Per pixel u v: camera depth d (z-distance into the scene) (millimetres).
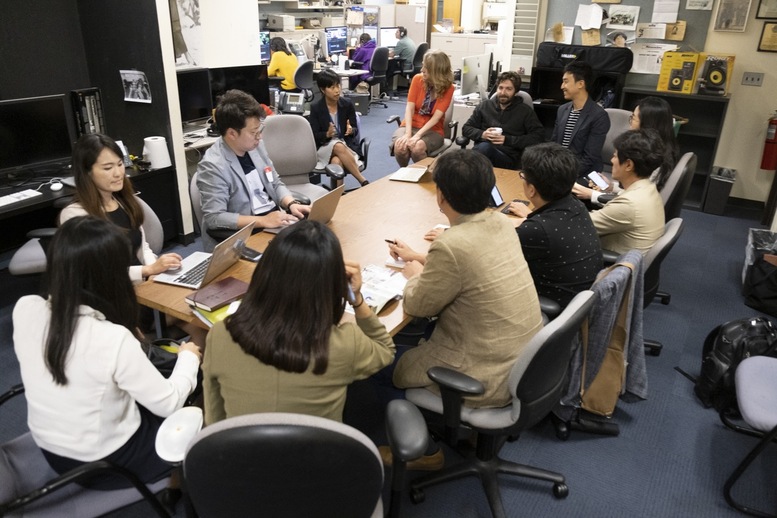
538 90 5387
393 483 1544
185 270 2145
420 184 3359
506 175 3676
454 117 5523
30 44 3555
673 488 2125
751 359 2172
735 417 2514
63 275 1314
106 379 1346
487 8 9828
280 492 1051
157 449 1268
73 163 2180
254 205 2766
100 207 2211
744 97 4910
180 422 1323
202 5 4512
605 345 2094
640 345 2240
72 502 1389
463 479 2139
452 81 4820
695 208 5129
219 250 1974
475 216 1709
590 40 5199
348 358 1256
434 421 1833
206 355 1267
